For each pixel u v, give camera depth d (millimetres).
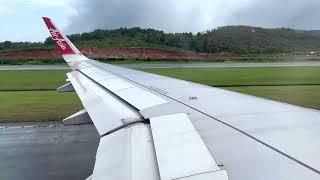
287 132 4109
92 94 8781
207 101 6457
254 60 77812
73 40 119250
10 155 14344
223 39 139375
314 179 2828
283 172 3021
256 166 3236
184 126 4852
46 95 31766
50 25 16406
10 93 33438
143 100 7133
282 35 158000
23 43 107000
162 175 3354
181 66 61438
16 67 65562
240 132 4301
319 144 3607
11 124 20406
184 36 119188
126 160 4117
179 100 6750
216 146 3920
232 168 3275
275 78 40312
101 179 3754
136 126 5410
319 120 4539
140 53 97625
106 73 12648
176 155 3795
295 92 29734
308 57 86250
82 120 7742
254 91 30844
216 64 66375
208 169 3299
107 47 102688
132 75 11836
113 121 6016
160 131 4789
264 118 4848
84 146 15398
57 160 13531
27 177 11773
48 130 18625
